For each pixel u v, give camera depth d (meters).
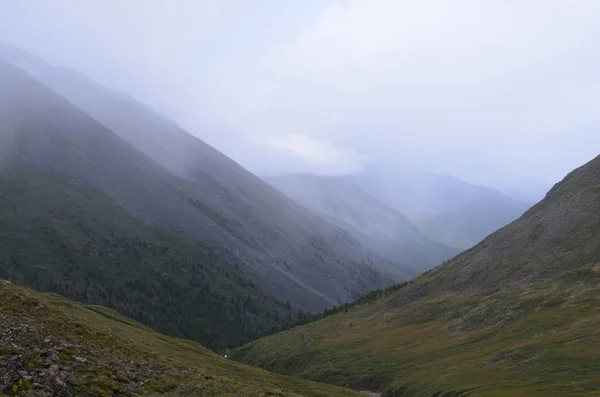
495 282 145.12
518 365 72.88
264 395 43.09
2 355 27.88
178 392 34.62
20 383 24.73
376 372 111.62
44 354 30.94
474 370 80.06
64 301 85.88
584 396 49.34
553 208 168.75
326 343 161.25
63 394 25.91
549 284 114.12
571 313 88.81
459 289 161.38
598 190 153.38
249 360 188.38
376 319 179.12
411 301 182.62
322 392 83.38
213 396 36.28
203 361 79.19
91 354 36.38
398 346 128.62
